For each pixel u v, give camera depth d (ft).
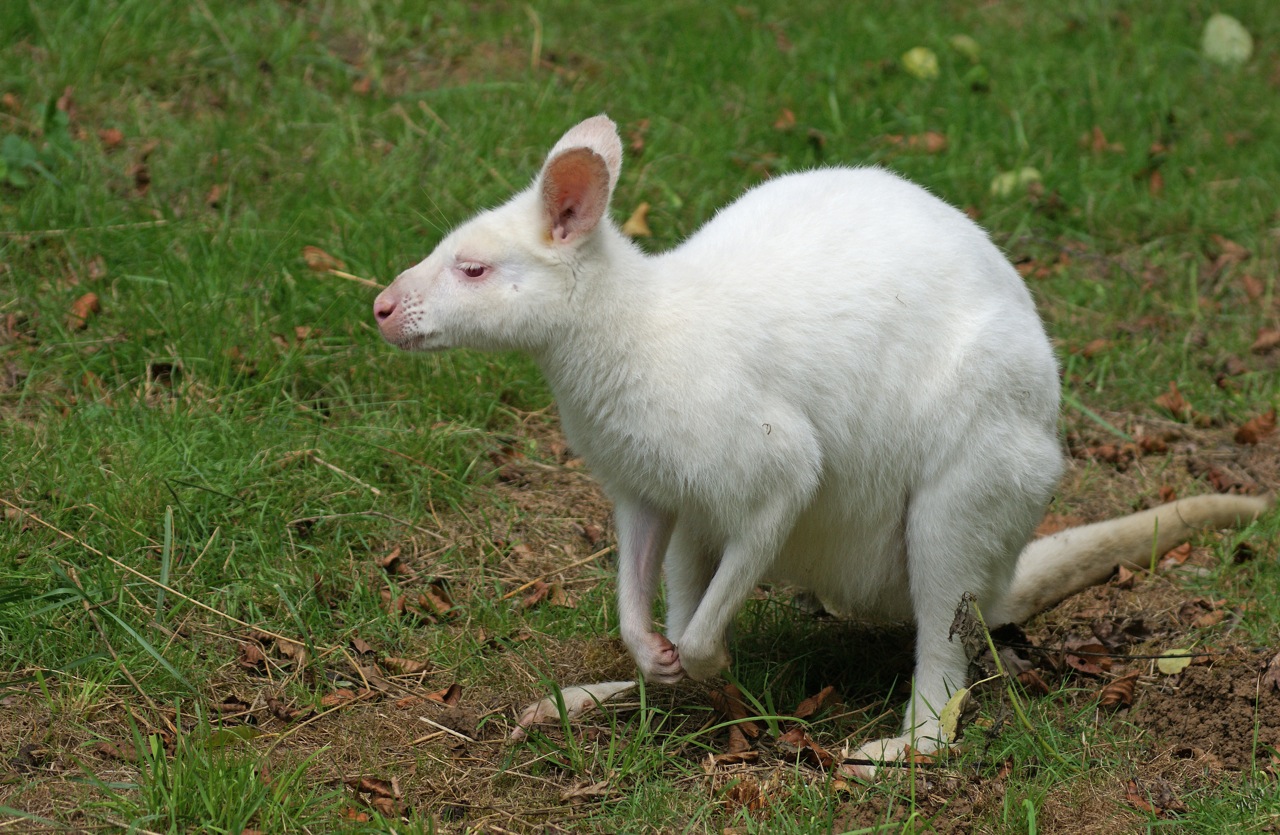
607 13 40.22
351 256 28.89
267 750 18.49
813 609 23.35
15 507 21.95
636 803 17.75
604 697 20.18
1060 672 21.21
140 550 21.85
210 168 31.58
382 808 17.57
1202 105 39.73
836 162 34.65
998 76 39.83
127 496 22.38
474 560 23.62
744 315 18.84
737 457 18.57
